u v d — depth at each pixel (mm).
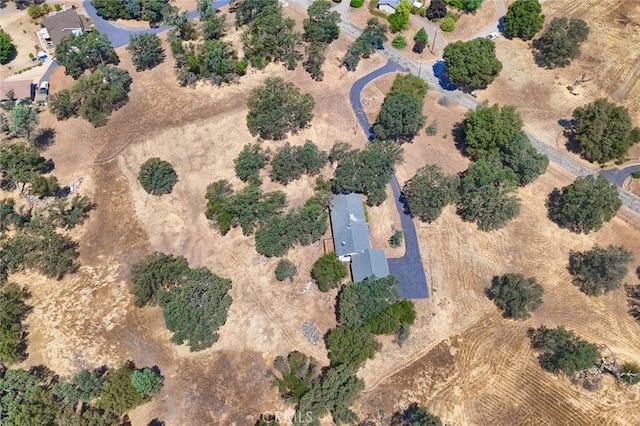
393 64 135875
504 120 107188
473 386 81062
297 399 78750
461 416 78062
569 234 99875
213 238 100875
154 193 107750
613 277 88438
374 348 82438
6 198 108250
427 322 88688
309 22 137250
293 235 96500
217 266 96938
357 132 119125
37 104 126875
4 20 152375
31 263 94500
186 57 129500
